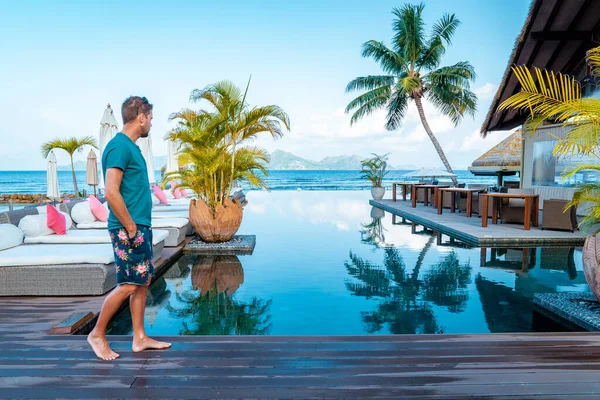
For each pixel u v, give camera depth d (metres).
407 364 2.29
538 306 3.80
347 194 22.20
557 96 3.53
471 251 6.56
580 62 9.36
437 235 8.27
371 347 2.54
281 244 7.26
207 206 7.00
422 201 14.98
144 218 2.22
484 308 3.75
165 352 2.45
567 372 2.21
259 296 4.17
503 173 17.30
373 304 3.88
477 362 2.32
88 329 3.22
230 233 7.02
